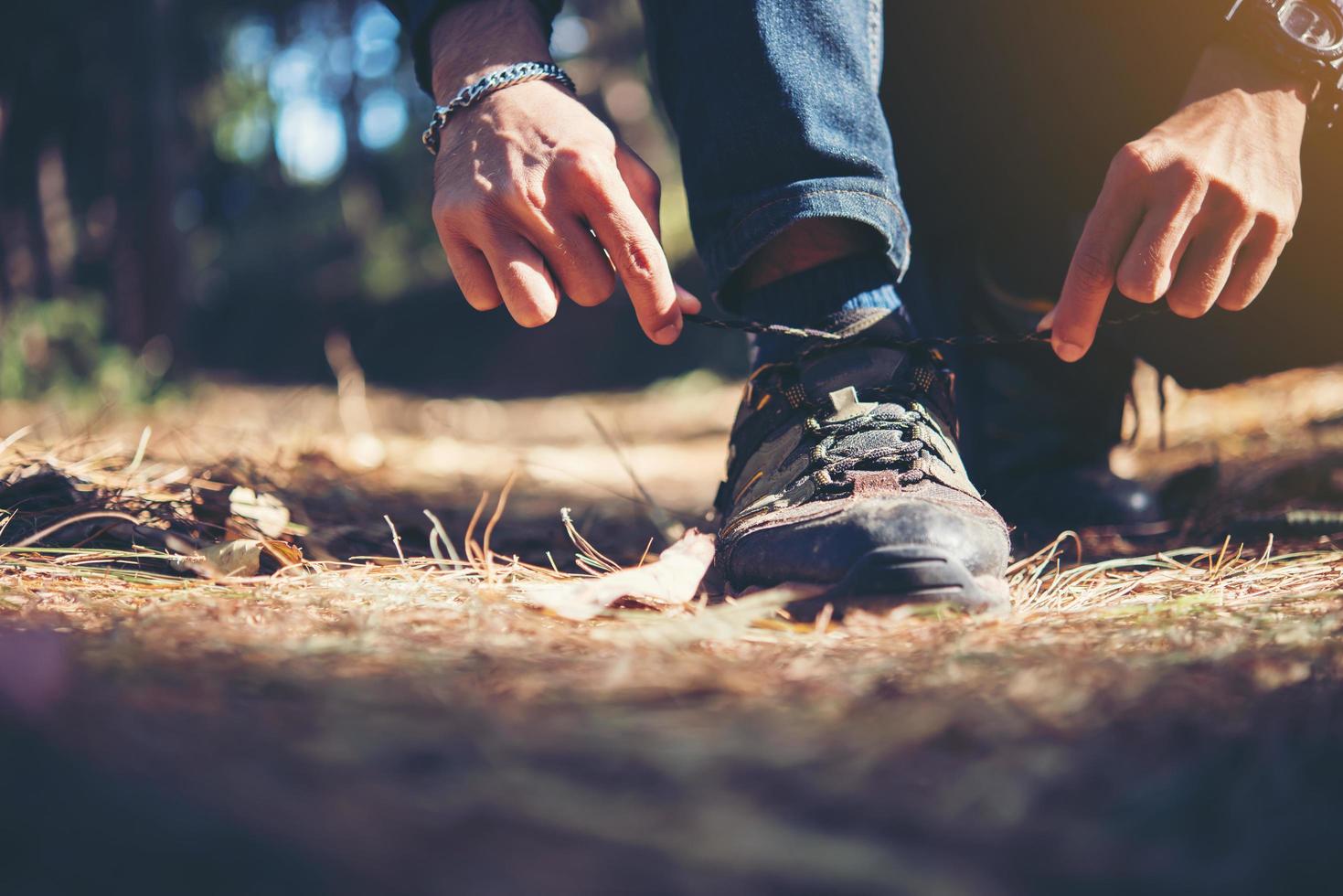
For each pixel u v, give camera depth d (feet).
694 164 4.48
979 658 2.70
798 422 4.25
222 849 1.46
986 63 6.00
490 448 16.05
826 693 2.41
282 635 2.86
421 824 1.61
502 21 4.25
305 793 1.69
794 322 4.49
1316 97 4.01
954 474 4.06
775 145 4.24
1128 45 5.65
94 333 21.56
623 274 3.94
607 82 41.11
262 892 1.36
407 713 2.15
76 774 1.64
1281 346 5.95
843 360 4.33
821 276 4.46
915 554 3.41
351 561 4.56
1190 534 5.79
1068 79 5.87
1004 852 1.60
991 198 6.42
